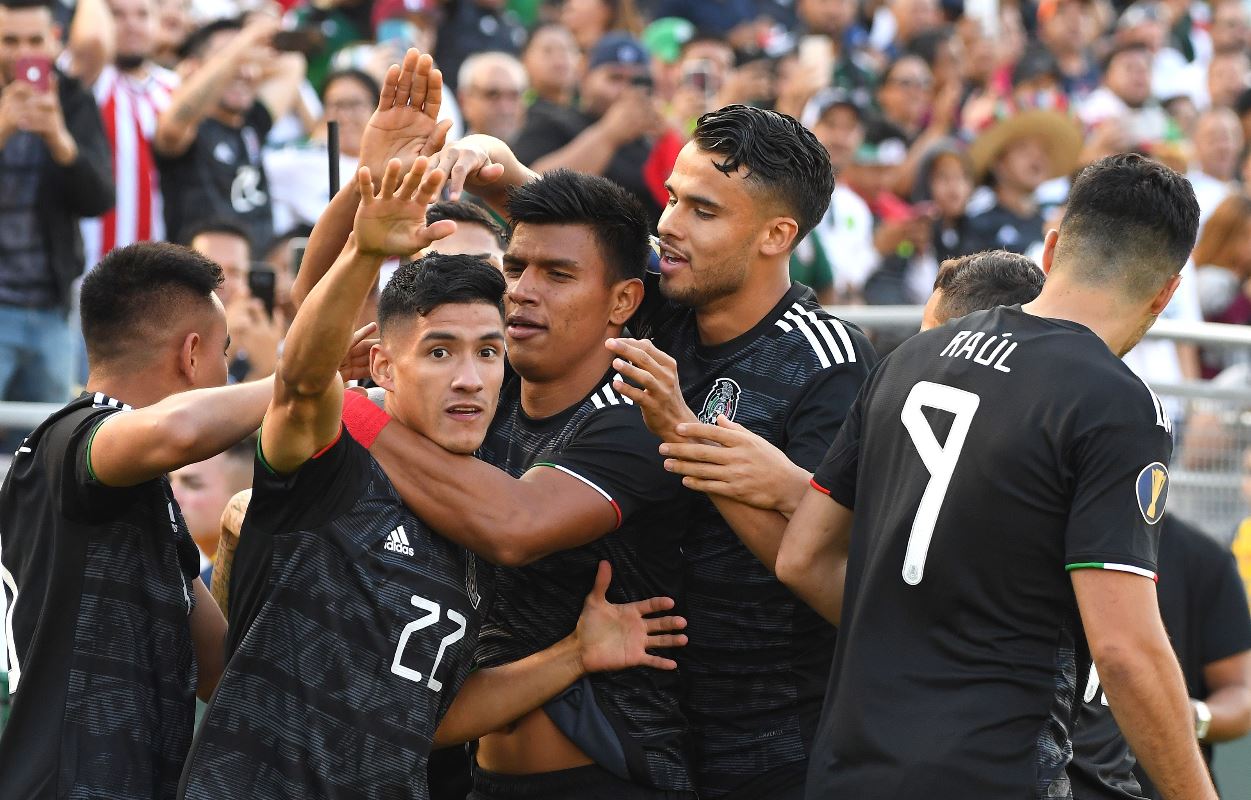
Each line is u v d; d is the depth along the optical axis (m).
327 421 10.08
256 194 22.95
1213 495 19.30
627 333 12.73
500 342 10.92
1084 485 9.70
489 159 12.57
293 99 25.00
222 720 10.35
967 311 12.63
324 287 9.52
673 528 11.96
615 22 32.47
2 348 20.02
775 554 11.36
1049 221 27.84
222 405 10.60
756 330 12.18
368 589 10.48
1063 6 38.38
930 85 33.72
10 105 19.91
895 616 10.18
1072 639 10.12
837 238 24.97
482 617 11.28
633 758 11.66
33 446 11.40
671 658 12.17
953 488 10.02
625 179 22.88
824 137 27.00
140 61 22.77
